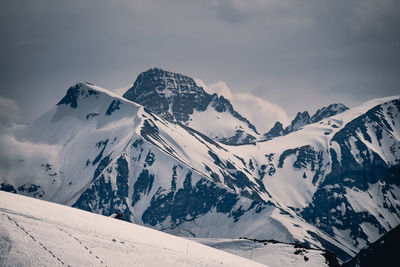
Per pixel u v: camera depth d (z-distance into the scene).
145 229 110.75
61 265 83.81
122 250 94.06
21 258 82.06
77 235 92.62
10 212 91.12
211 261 103.38
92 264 86.94
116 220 109.31
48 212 96.44
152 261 94.88
